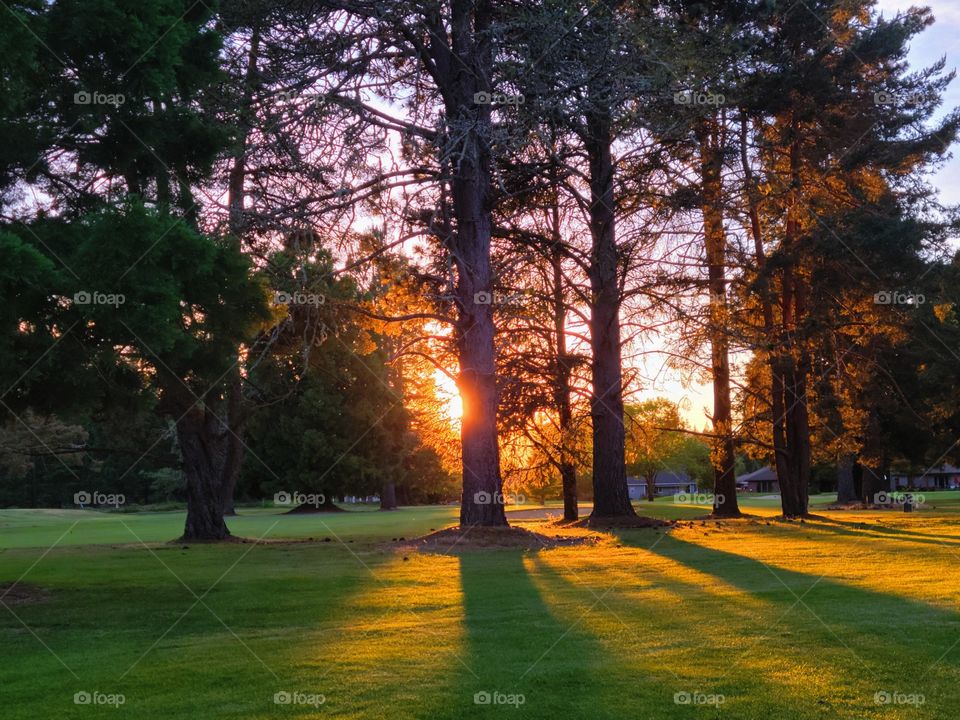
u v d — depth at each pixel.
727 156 27.45
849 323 29.80
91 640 8.64
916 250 27.94
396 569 14.55
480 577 13.16
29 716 5.90
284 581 13.02
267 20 19.08
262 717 5.80
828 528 25.25
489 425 21.48
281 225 19.11
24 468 57.00
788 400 32.38
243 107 18.64
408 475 75.19
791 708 5.87
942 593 10.65
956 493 75.50
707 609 9.77
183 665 7.38
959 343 33.22
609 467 27.88
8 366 9.82
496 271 24.97
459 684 6.57
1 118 11.39
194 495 24.83
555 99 18.97
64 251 10.80
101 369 11.91
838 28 29.25
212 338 12.98
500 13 21.48
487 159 20.98
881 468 53.78
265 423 65.00
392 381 63.12
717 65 21.62
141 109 12.28
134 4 10.88
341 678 6.82
